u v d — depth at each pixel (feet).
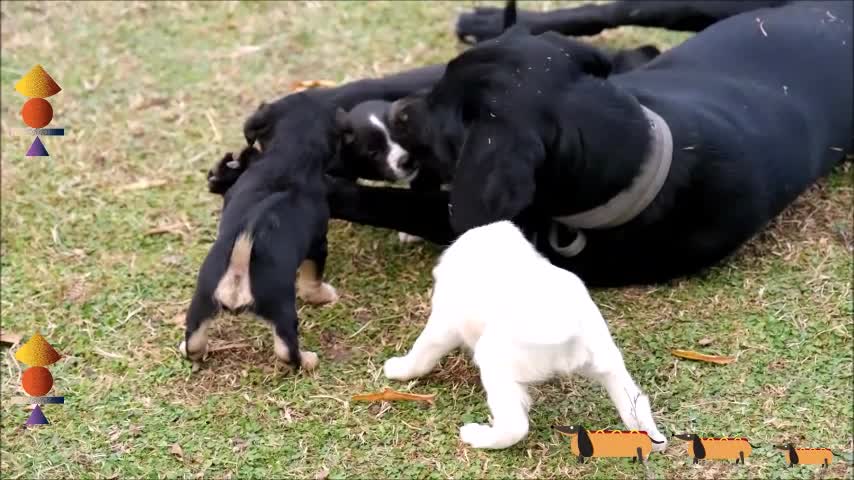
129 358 16.22
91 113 21.79
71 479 14.29
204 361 16.08
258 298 14.71
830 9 20.51
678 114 17.07
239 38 24.26
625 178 16.16
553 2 25.75
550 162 15.75
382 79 19.98
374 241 18.86
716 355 16.24
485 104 15.67
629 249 17.22
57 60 23.27
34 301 17.34
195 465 14.44
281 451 14.64
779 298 17.48
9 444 14.83
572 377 15.57
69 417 15.23
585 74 16.16
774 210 18.13
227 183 17.54
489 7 24.57
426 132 16.39
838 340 16.61
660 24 22.08
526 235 16.93
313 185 16.16
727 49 19.62
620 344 16.46
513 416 13.48
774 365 16.12
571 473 14.29
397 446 14.70
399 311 17.20
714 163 16.90
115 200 19.58
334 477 14.24
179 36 24.25
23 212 19.26
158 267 18.10
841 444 14.84
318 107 17.17
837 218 19.52
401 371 15.53
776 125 18.20
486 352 13.44
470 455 14.52
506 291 13.51
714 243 17.40
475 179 15.29
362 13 25.22
